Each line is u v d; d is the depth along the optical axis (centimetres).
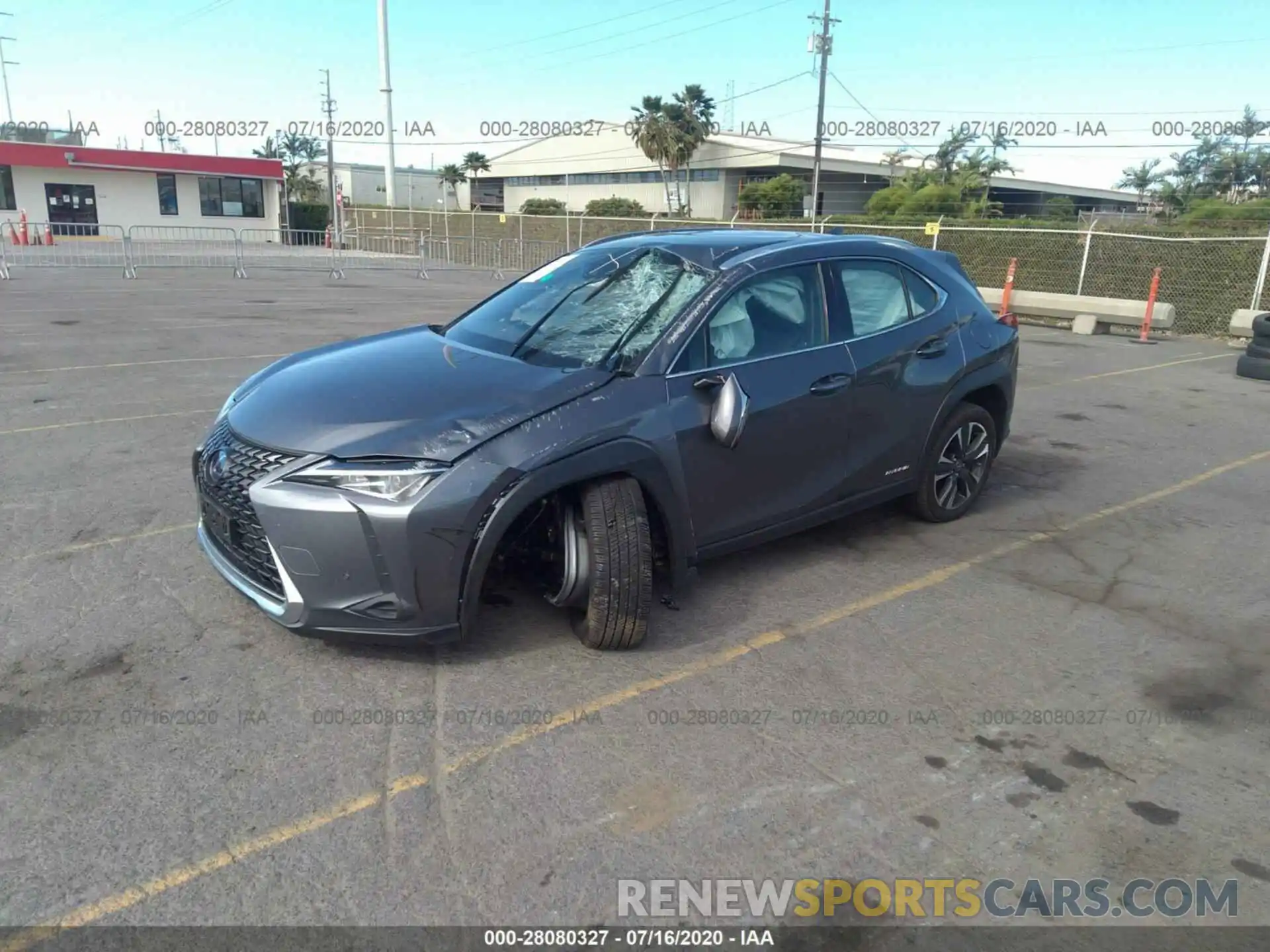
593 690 344
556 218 3284
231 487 342
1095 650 389
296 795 280
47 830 262
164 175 3869
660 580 412
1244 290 1562
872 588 445
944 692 352
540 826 270
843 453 449
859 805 284
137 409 762
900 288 489
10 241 3366
